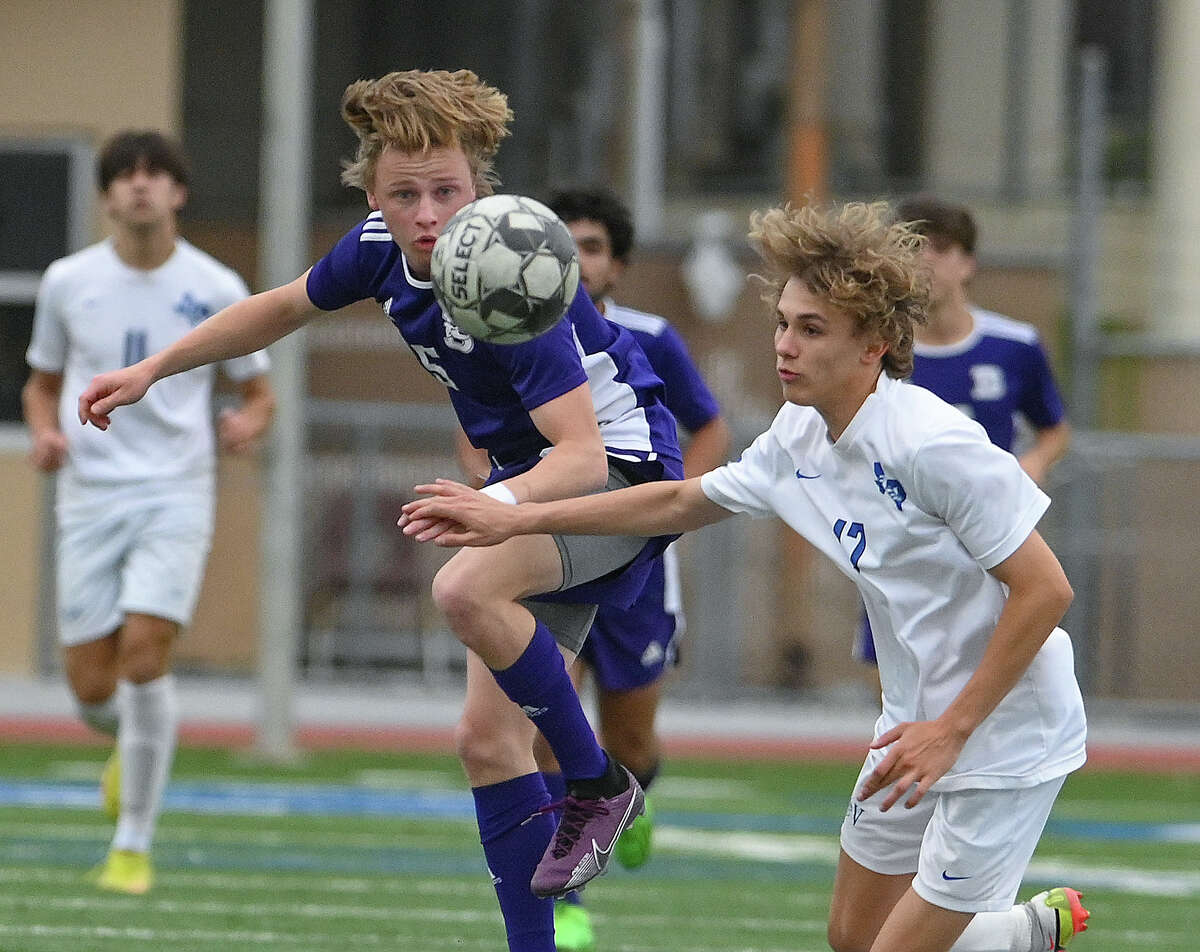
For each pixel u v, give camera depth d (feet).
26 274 183.11
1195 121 217.15
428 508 48.49
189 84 212.43
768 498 52.11
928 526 49.60
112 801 86.58
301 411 138.72
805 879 94.43
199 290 85.61
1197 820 124.57
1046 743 50.80
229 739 149.18
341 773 131.75
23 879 84.43
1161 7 225.97
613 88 228.02
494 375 53.06
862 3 241.55
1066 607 48.55
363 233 54.85
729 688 182.19
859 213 49.55
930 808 52.95
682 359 79.20
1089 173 194.80
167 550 82.43
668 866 97.50
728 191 238.89
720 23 240.32
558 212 77.46
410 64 223.71
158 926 74.49
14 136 183.01
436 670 181.06
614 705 78.13
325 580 180.96
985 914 55.11
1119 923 84.79
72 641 84.74
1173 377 195.11
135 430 83.35
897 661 51.44
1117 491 179.22
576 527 51.39
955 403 87.61
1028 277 199.00
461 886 88.63
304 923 76.95
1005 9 239.91
